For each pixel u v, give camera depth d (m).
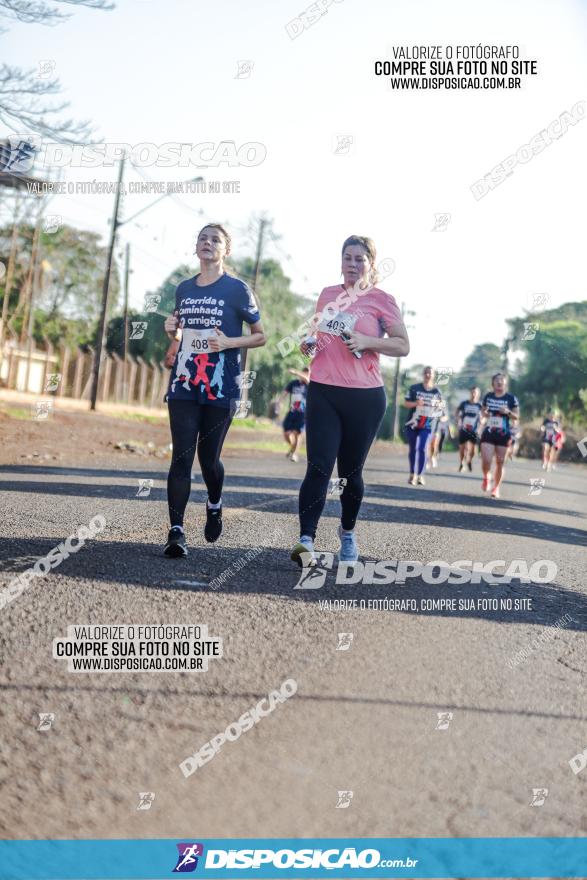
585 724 3.37
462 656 4.15
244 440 29.52
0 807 2.35
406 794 2.63
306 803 2.52
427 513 10.95
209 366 5.80
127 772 2.61
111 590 4.75
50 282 41.31
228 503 9.93
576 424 50.56
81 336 44.78
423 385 16.38
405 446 51.38
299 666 3.74
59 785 2.49
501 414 14.76
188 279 6.00
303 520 5.79
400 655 4.05
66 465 14.14
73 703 3.09
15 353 33.09
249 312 5.86
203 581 5.23
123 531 6.94
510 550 8.12
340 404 5.76
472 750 3.00
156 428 27.58
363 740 3.00
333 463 5.79
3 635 3.78
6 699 3.07
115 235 30.45
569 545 9.13
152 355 46.47
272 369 46.09
